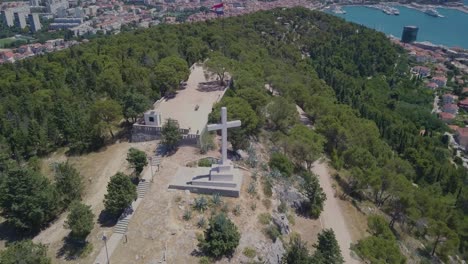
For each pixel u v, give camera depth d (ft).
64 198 188.24
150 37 512.63
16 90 347.36
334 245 158.30
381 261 172.96
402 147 422.41
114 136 253.44
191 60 414.62
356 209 236.02
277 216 189.06
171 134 224.53
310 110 360.48
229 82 339.98
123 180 173.58
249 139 258.37
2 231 178.81
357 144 310.45
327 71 651.66
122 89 301.63
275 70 434.71
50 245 164.66
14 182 167.12
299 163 264.93
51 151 248.11
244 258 155.12
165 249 155.53
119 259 151.74
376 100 583.17
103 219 178.19
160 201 182.70
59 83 351.46
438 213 230.27
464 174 380.58
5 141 246.06
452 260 231.91
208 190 188.34
